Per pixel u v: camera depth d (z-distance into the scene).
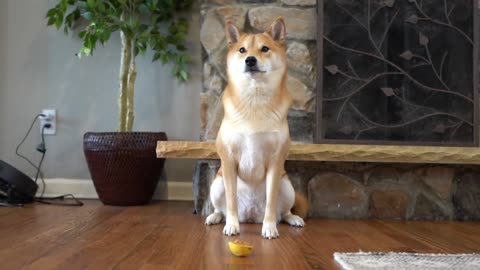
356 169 2.18
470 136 2.31
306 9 2.41
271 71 1.61
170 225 1.82
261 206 1.85
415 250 1.39
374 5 2.32
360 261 1.17
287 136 1.66
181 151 2.05
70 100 2.79
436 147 2.09
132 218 1.98
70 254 1.27
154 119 2.78
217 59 2.41
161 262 1.19
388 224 1.98
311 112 2.38
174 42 2.68
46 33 2.78
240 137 1.63
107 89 2.79
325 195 2.17
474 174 2.20
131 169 2.39
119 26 2.42
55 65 2.79
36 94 2.78
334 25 2.31
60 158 2.78
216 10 2.42
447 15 2.33
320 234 1.67
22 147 2.77
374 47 2.31
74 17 2.72
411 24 2.32
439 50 2.32
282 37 1.70
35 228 1.69
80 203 2.46
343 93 2.29
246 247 1.26
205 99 2.40
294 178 2.17
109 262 1.18
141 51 2.58
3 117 2.77
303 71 2.39
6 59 2.78
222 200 1.84
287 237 1.60
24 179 2.41
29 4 2.78
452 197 2.19
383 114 2.30
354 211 2.17
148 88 2.78
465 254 1.27
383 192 2.18
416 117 2.30
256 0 2.42
